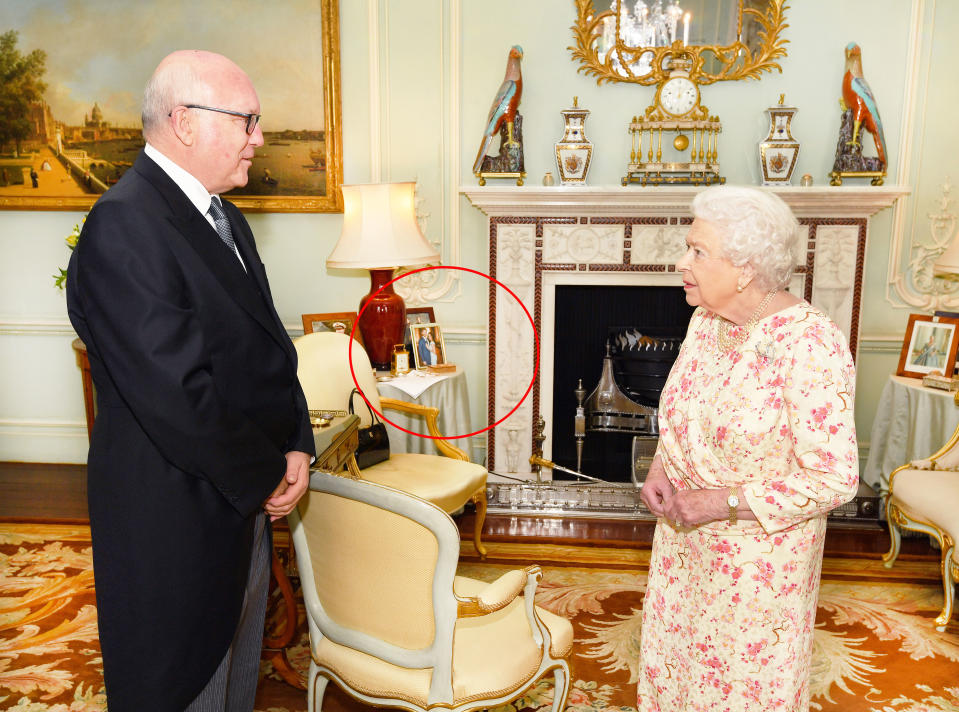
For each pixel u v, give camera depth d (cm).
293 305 465
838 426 146
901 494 323
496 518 407
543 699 250
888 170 425
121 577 166
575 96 425
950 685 258
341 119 441
